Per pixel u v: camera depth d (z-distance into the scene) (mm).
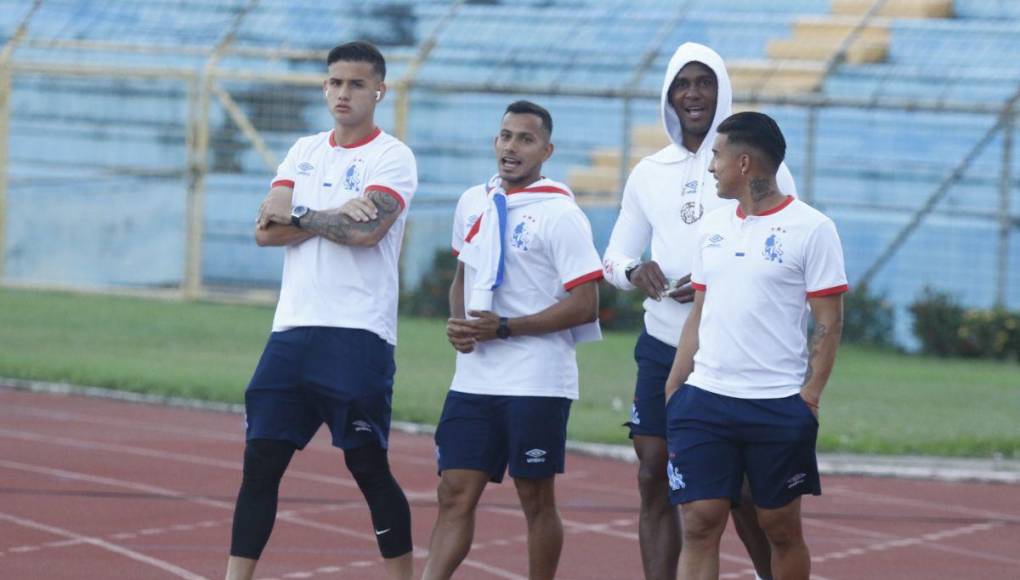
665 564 21672
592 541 28375
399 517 21250
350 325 20609
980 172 71812
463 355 21266
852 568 26703
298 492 32250
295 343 20625
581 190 75938
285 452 20672
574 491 33688
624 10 77312
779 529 19609
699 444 19375
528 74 76125
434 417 42688
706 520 19438
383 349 20938
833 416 45688
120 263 80750
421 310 75500
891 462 38188
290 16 80500
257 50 79062
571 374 21375
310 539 27641
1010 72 71562
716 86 21562
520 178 21297
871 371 60469
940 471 37031
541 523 21422
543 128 21281
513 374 20906
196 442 39094
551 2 78125
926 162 72375
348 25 79750
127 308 72500
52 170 81750
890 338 71875
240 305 77688
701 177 21688
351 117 20906
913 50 73562
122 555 25875
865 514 32031
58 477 33469
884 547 28656
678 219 21750
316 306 20625
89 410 44312
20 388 48094
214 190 79250
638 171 22328
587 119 75875
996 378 59906
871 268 73312
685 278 21188
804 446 19234
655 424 21672
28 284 81562
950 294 71438
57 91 81438
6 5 84000
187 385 47094
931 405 49594
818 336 19141
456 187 76688
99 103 80938
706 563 19594
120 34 81250
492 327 20828
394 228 21109
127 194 80562
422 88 76438
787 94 71938
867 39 74500
